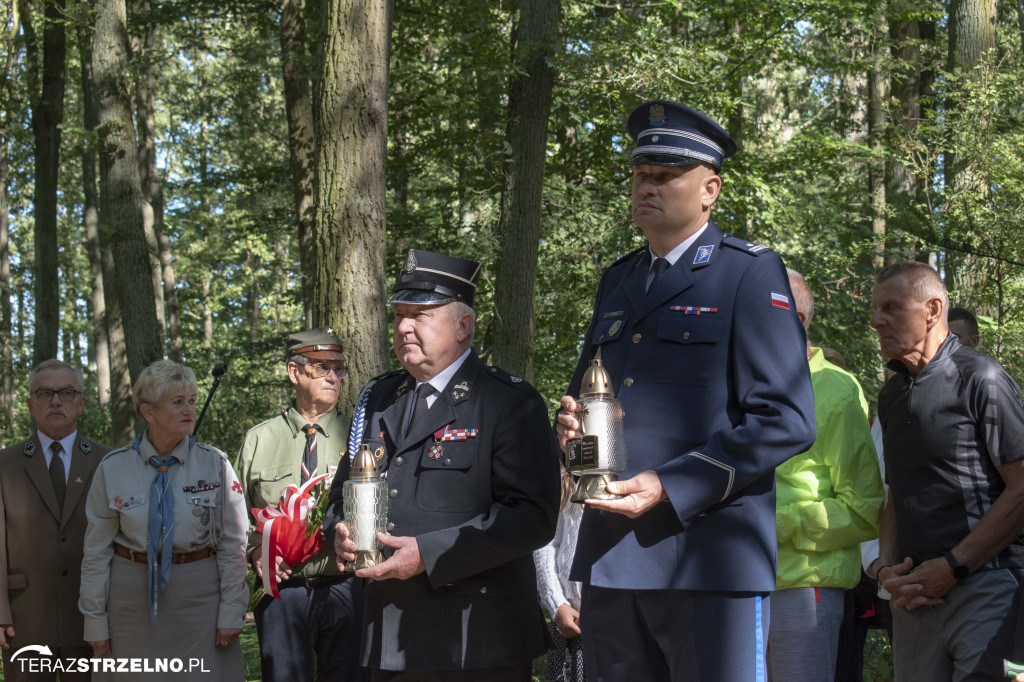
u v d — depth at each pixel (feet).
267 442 15.15
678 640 8.17
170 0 41.63
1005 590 9.89
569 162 41.81
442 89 40.47
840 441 11.25
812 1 36.63
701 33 40.73
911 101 45.75
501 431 10.15
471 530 9.55
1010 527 9.82
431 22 39.11
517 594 10.25
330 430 15.14
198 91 74.84
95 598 12.86
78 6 37.96
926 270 10.74
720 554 8.11
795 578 11.00
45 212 53.72
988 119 29.04
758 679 8.04
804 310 12.02
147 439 13.33
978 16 35.55
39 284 53.47
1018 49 32.71
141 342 36.63
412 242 41.75
